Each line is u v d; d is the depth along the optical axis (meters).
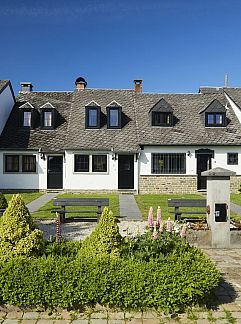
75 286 5.11
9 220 5.68
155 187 22.77
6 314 5.04
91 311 5.08
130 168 23.03
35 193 22.39
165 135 23.39
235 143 22.86
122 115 25.08
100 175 22.78
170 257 5.48
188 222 9.80
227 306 5.30
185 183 22.80
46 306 5.12
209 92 28.94
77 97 26.89
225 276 6.69
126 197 20.34
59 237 6.47
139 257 5.57
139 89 28.97
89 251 5.76
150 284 5.07
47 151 22.86
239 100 25.92
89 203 12.42
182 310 5.09
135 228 11.33
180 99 26.95
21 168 23.12
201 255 5.90
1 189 23.02
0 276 5.11
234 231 8.95
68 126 24.23
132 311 5.07
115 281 5.09
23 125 24.55
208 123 24.14
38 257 5.60
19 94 28.41
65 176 22.81
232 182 22.88
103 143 22.98
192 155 22.86
